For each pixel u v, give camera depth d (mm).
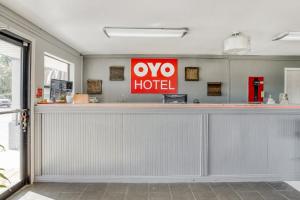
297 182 3355
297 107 3359
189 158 3340
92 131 3311
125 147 3322
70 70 5559
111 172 3330
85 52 5938
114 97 6266
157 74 6281
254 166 3379
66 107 3283
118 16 3203
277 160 3396
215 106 3305
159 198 2854
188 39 4496
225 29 3818
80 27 3713
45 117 3328
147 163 3326
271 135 3389
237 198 2861
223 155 3361
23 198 2846
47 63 5102
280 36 4184
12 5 2824
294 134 3404
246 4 2805
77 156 3326
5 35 2893
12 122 3535
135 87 6273
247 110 3326
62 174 3340
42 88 3762
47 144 3332
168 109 3287
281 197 2889
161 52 5945
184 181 3330
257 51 5801
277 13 3094
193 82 6340
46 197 2875
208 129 3342
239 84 6391
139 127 3316
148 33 3975
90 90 6195
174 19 3330
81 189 3107
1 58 3049
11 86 3199
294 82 6480
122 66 6246
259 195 2943
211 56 6293
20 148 3203
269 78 6434
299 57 6410
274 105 3352
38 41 3674
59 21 3404
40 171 3344
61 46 4672
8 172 3424
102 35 4207
